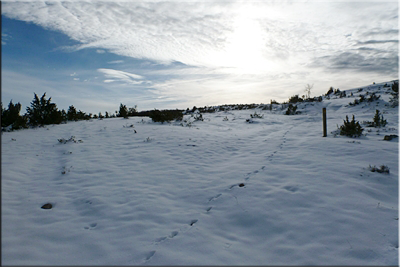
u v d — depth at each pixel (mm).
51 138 10016
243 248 3066
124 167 6320
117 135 10633
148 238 3252
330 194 4398
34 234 3254
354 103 18984
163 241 3188
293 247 3061
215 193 4715
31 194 4617
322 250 2982
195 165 6531
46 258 2766
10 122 12688
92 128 12711
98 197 4488
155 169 6176
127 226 3533
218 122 16328
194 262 2781
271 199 4332
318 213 3803
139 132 11250
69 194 4660
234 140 9828
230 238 3293
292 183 4945
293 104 23734
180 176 5668
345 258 2842
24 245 2979
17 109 12969
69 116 17516
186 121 15977
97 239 3203
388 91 21719
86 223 3623
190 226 3572
